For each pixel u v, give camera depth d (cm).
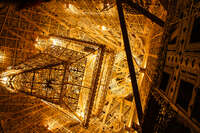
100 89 1343
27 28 1047
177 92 245
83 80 1116
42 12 1021
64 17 1107
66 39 1109
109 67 1263
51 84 916
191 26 235
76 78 1045
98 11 894
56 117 1051
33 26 1066
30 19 1025
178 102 238
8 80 873
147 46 892
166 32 352
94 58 1129
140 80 955
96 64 1033
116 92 1477
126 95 1404
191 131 190
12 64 1053
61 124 984
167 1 430
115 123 1244
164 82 321
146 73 826
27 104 1009
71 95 1034
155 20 443
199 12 217
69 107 998
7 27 962
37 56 1094
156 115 325
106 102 1463
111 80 1483
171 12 350
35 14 1025
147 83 731
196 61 201
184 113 213
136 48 1086
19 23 999
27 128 816
